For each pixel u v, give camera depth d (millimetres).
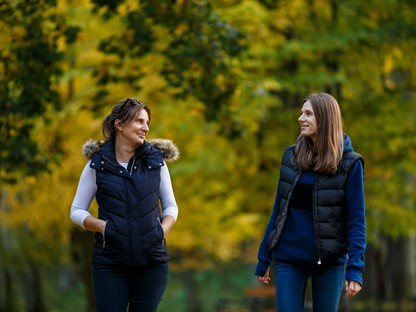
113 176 9664
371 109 30047
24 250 44062
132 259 9570
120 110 9727
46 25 20562
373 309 33844
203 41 19922
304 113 9977
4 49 19766
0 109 19703
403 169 31266
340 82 28719
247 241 69625
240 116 26438
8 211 35594
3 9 18984
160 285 9781
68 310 73000
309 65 29562
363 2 29625
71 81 27969
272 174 29562
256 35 27250
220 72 20156
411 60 30016
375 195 30656
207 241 46625
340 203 9898
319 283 9992
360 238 9750
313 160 9883
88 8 23734
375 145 29406
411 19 29641
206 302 87562
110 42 20719
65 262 48781
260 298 42375
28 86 19844
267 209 29672
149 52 20516
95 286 9727
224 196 31859
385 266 39500
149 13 19625
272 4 26500
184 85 20531
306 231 9883
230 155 30281
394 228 31062
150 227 9641
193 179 31484
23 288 56406
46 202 31109
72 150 28312
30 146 19906
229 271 92312
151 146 9898
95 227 9617
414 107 30688
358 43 28688
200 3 19812
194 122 28125
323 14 29641
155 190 9773
